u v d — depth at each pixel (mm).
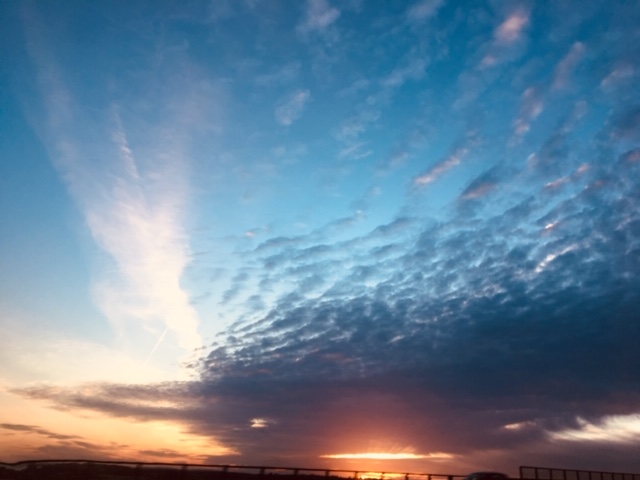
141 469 34812
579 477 53469
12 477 33656
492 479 30500
